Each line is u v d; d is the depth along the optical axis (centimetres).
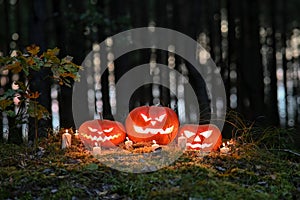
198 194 317
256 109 683
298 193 338
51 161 354
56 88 637
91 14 589
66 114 573
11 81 616
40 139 397
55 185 326
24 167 346
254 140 414
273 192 335
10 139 418
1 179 330
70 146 381
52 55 371
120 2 692
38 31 510
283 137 418
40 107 380
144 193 320
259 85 693
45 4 517
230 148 387
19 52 369
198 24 653
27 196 316
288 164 374
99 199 317
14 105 415
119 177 335
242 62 712
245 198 319
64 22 579
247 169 357
